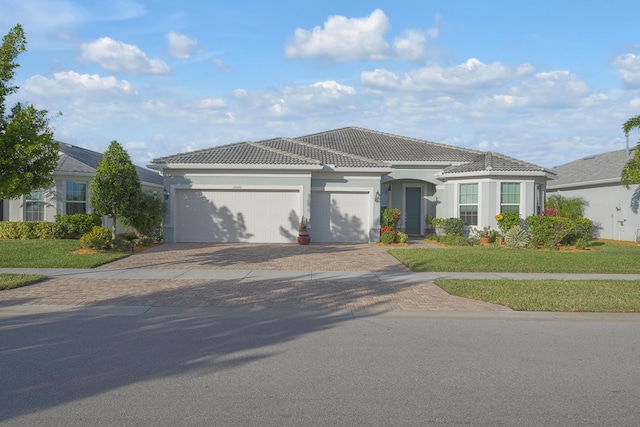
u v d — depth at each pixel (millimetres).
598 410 5145
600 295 10867
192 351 7113
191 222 22094
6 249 17859
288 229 22203
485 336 8102
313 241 22781
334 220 22828
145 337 7852
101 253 17453
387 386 5773
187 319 9109
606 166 28812
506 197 23078
